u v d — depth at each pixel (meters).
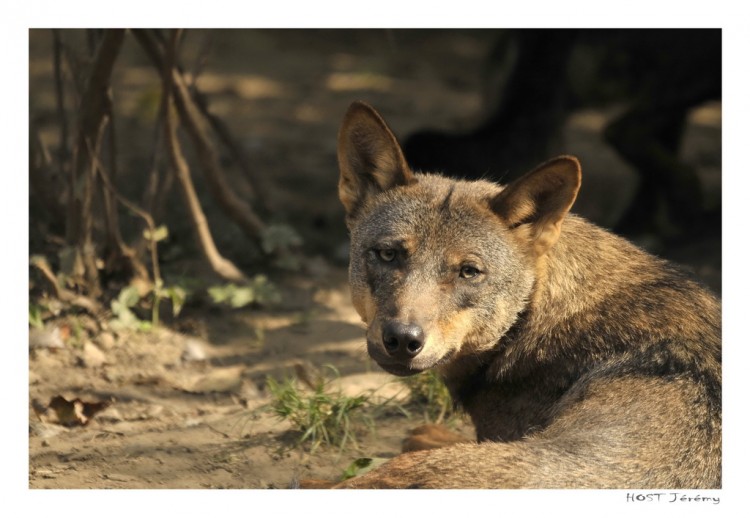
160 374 10.82
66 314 11.54
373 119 9.00
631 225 16.48
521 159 16.58
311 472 8.89
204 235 12.95
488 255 8.50
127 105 22.61
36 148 12.50
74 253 11.82
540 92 16.39
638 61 16.53
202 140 13.03
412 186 8.99
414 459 7.33
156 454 9.11
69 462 8.90
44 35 28.70
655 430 7.46
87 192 11.80
